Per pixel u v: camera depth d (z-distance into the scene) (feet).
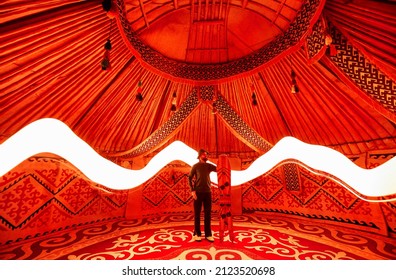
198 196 12.34
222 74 14.78
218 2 11.45
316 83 12.96
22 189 13.21
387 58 9.09
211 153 21.66
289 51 11.98
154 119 17.48
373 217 13.98
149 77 14.21
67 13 8.33
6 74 8.84
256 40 13.28
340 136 15.40
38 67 9.56
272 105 16.05
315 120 15.40
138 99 11.72
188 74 14.84
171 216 20.13
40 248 11.19
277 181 20.36
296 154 7.90
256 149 17.93
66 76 10.94
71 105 12.85
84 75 11.56
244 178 10.51
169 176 21.76
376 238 12.71
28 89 10.19
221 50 14.26
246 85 15.35
